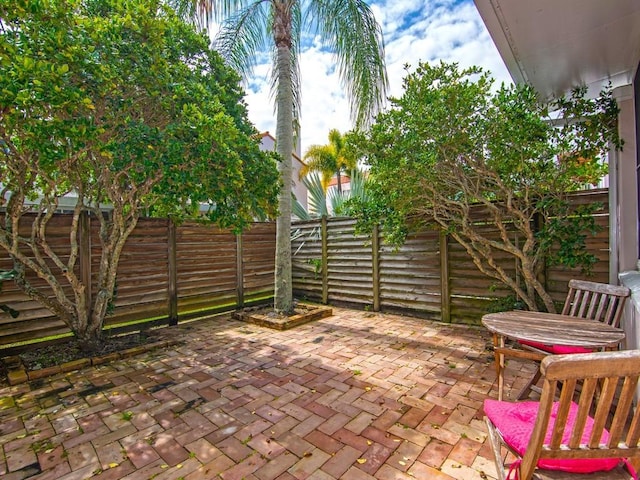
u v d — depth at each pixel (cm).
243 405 269
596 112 337
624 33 281
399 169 365
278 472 192
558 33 279
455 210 422
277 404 269
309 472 192
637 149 315
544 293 373
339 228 625
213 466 198
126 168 332
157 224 500
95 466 200
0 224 370
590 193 371
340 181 1413
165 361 367
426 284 517
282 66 536
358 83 564
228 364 355
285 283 534
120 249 413
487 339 418
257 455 207
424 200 421
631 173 328
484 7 252
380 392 286
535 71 346
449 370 328
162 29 329
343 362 354
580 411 119
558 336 222
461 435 224
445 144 346
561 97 367
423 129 343
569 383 115
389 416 249
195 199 351
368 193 506
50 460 206
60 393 295
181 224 524
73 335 420
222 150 324
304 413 255
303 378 317
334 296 635
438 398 274
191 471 194
